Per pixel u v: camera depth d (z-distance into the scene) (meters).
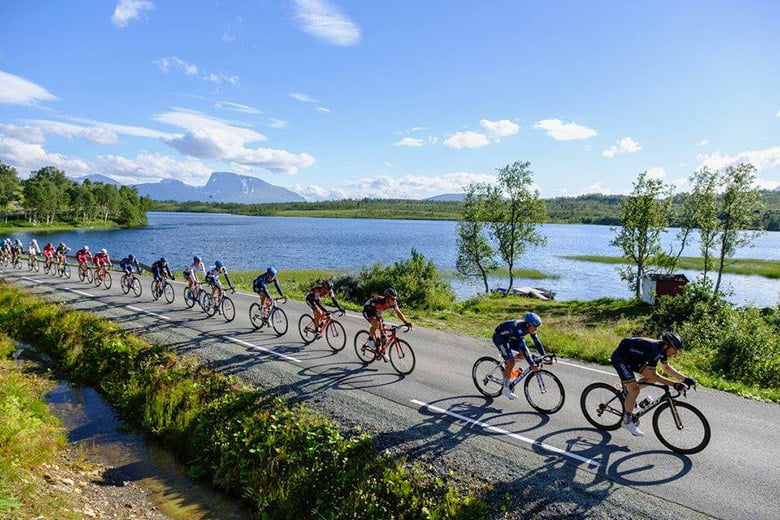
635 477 6.62
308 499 6.85
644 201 32.09
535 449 7.42
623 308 27.09
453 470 6.89
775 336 13.66
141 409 10.12
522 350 8.82
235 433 8.33
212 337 14.08
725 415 8.84
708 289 20.12
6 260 33.06
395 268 28.02
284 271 43.56
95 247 68.44
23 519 5.25
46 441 8.44
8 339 15.65
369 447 7.47
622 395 7.79
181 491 7.60
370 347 11.27
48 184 125.94
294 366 11.40
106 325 14.87
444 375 10.95
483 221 38.22
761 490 6.30
